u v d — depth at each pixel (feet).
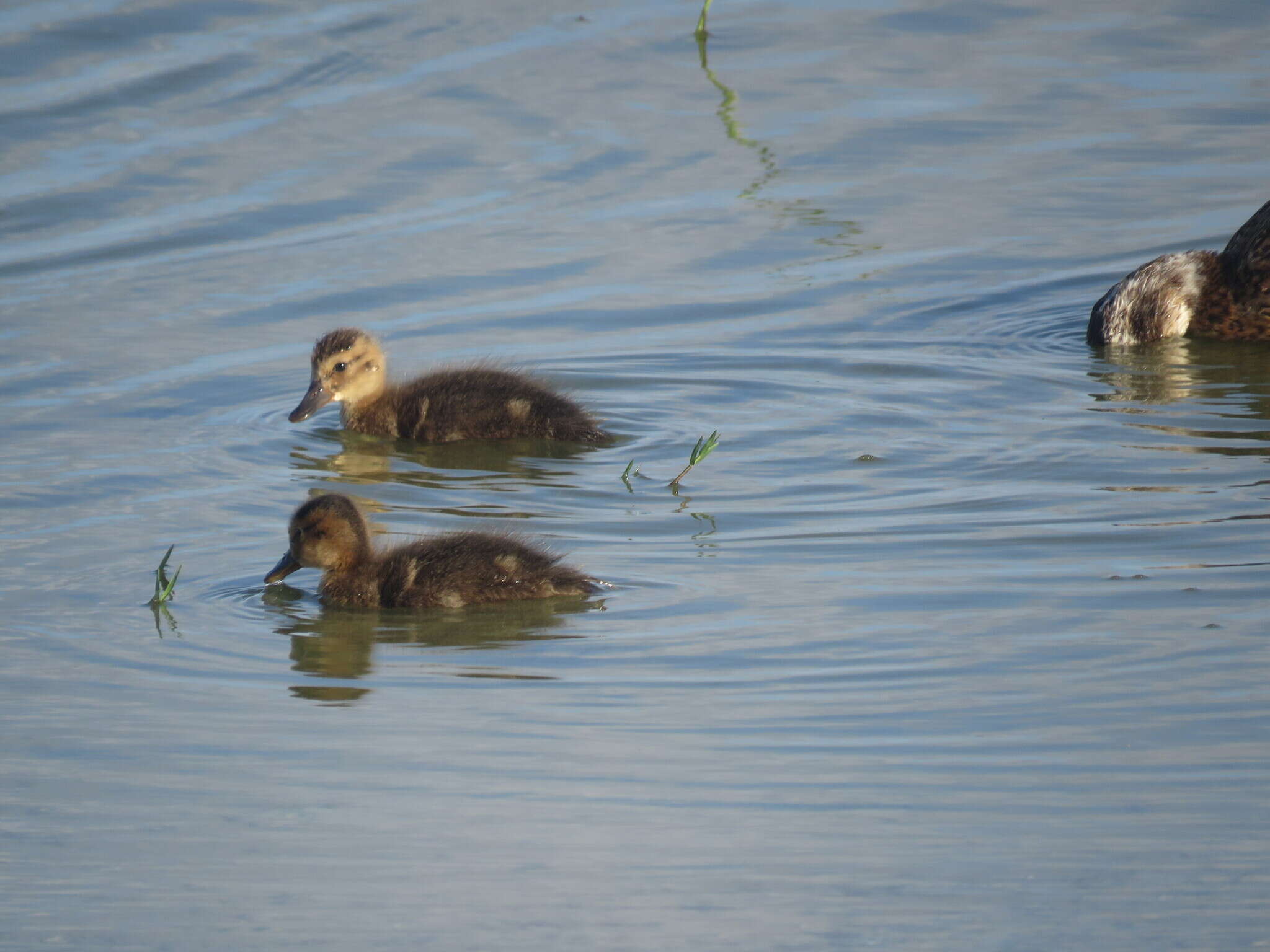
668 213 70.03
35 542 43.11
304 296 62.85
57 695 34.47
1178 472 46.26
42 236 68.33
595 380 55.42
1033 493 45.03
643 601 38.83
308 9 94.02
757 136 78.02
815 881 26.35
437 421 52.39
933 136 78.23
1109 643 35.50
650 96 82.94
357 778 30.55
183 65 85.15
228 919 25.68
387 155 76.02
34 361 57.11
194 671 35.78
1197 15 94.02
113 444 50.62
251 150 76.38
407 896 26.35
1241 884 26.05
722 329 59.26
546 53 88.43
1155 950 24.30
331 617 39.11
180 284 64.08
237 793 30.09
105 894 26.61
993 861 26.94
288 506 46.14
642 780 30.14
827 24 93.61
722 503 45.27
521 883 26.50
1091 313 60.29
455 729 32.58
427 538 41.06
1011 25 93.45
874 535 42.47
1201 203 70.69
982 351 57.52
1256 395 53.26
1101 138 77.92
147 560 42.16
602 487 46.98
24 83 82.23
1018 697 33.12
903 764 30.50
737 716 32.76
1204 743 30.91
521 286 63.41
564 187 72.59
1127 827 27.89
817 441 49.80
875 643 35.94
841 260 65.46
